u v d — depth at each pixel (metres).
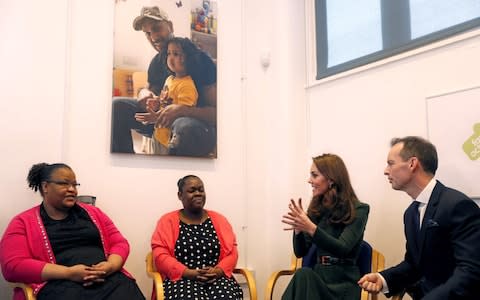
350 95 3.30
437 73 2.75
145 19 3.32
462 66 2.62
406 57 2.92
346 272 2.45
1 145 2.77
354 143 3.25
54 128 2.93
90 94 3.10
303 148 3.62
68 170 2.59
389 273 2.16
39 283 2.32
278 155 3.64
